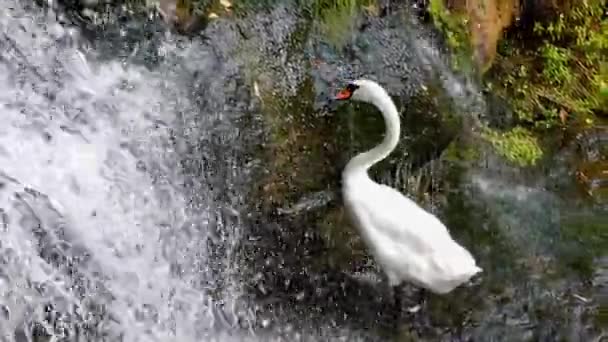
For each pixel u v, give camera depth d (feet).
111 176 21.98
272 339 22.86
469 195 27.45
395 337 23.07
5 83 22.43
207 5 25.86
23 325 18.69
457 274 21.66
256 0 26.16
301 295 23.98
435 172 26.99
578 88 34.71
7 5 23.88
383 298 23.59
